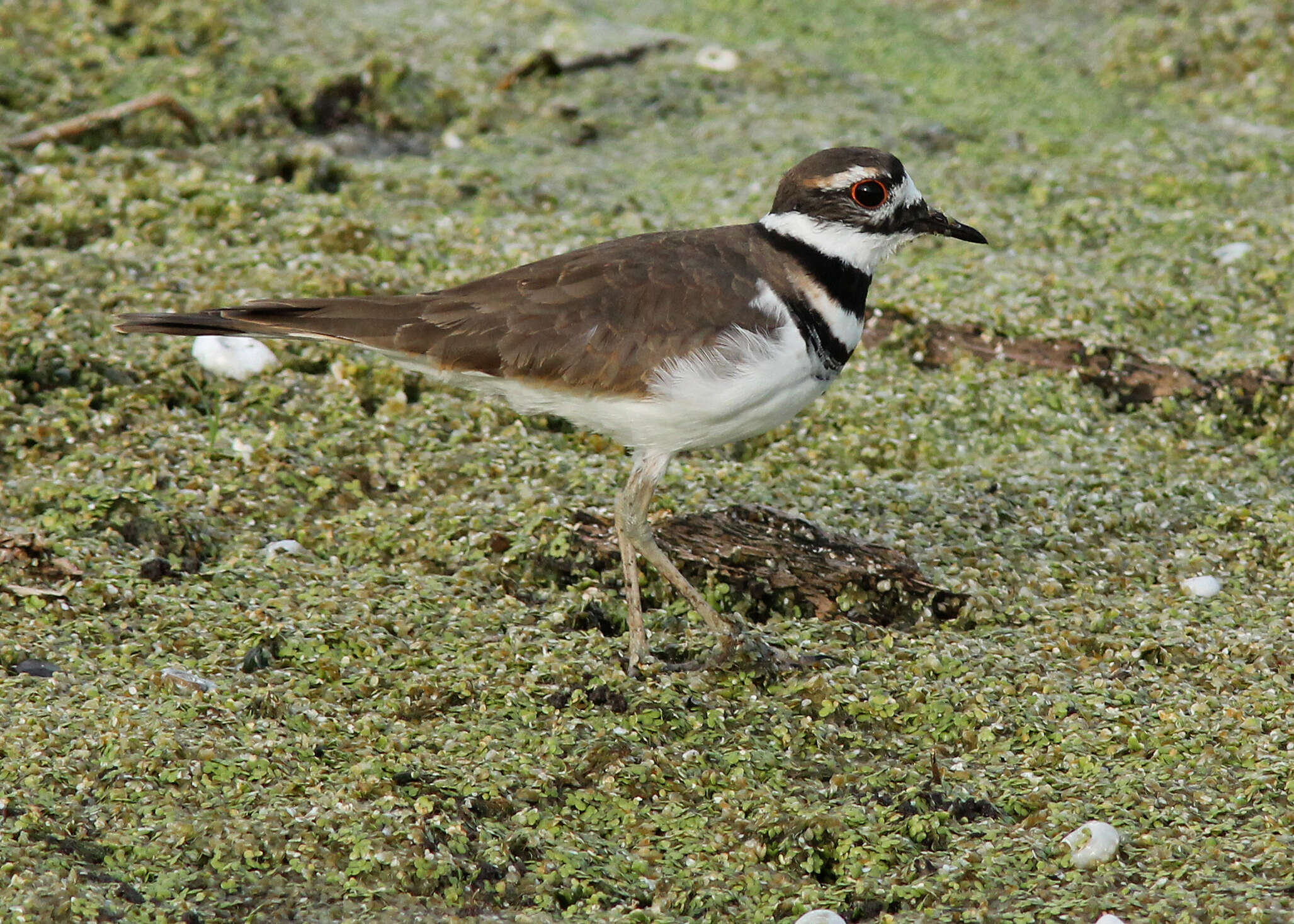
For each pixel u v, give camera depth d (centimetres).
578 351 921
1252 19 2069
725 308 927
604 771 846
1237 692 923
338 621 945
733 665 952
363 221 1426
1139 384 1309
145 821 765
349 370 1220
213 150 1603
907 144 1784
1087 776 847
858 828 808
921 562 1064
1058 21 2192
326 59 1836
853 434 1218
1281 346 1348
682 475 1147
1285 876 750
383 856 754
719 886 768
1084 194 1652
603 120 1814
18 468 1077
